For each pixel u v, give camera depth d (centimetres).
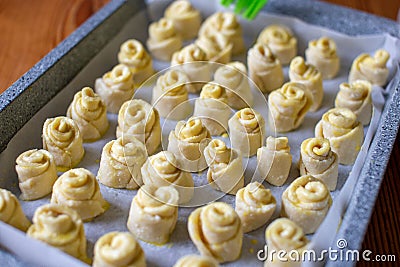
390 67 60
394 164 54
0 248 42
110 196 48
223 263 43
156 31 64
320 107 58
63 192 45
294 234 41
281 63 64
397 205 50
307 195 45
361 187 44
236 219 42
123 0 65
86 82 60
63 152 50
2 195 43
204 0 69
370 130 53
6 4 71
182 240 45
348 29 65
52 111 55
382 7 73
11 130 51
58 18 69
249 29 68
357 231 41
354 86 56
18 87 52
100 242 40
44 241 40
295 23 65
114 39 63
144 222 43
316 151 48
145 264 41
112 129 55
